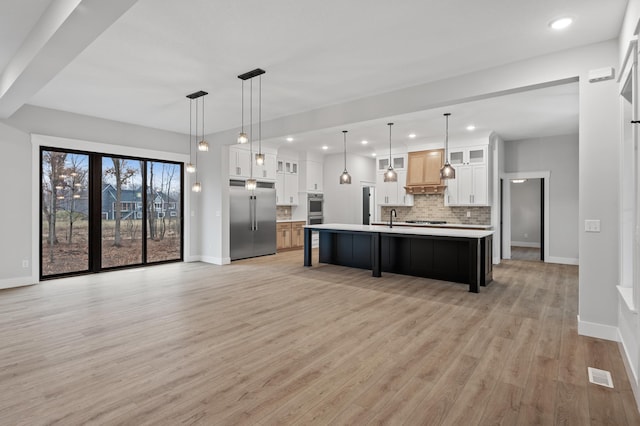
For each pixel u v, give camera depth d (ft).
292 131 18.10
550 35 9.64
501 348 9.43
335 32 9.61
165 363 8.55
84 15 7.09
